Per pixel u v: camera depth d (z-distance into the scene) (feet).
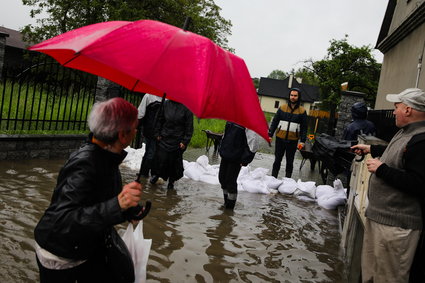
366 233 10.03
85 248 6.15
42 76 23.47
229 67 6.20
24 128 25.13
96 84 27.27
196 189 22.59
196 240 14.69
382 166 8.91
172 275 11.64
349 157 21.13
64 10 88.53
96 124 6.23
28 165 21.31
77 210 5.87
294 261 14.12
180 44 5.82
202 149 41.91
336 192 22.99
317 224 19.20
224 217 18.03
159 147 20.51
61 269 6.35
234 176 19.11
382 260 9.30
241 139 18.66
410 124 9.03
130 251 7.47
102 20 85.71
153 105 21.47
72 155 6.40
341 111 40.06
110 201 5.89
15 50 108.68
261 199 22.68
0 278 10.13
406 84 37.29
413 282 9.95
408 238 8.97
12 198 15.93
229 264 13.01
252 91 6.49
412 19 36.11
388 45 48.55
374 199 9.49
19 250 11.78
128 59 5.43
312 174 34.47
